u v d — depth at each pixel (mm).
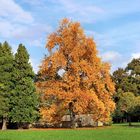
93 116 74750
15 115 70875
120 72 121750
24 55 73000
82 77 72750
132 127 78375
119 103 102312
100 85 73312
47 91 72562
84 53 73250
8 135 52844
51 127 79875
